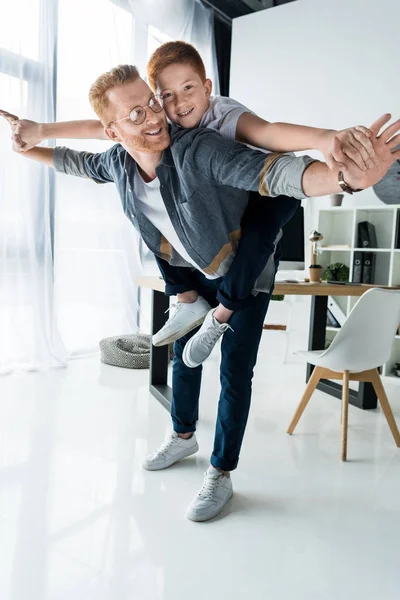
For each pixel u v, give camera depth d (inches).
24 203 133.6
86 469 78.5
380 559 58.4
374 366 91.8
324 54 176.1
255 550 59.1
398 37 159.9
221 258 64.2
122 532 61.5
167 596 50.2
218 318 66.5
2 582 51.2
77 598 49.3
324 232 174.9
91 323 159.6
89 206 155.2
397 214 153.7
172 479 76.7
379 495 74.7
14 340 135.3
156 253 71.5
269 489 75.3
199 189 57.0
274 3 197.6
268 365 164.4
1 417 100.0
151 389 120.9
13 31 127.8
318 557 58.3
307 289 102.1
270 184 48.3
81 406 109.3
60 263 149.9
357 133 40.3
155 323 119.8
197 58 59.1
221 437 69.6
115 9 154.3
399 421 110.0
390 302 87.2
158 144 56.2
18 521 62.9
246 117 55.7
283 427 103.3
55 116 139.3
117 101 54.5
